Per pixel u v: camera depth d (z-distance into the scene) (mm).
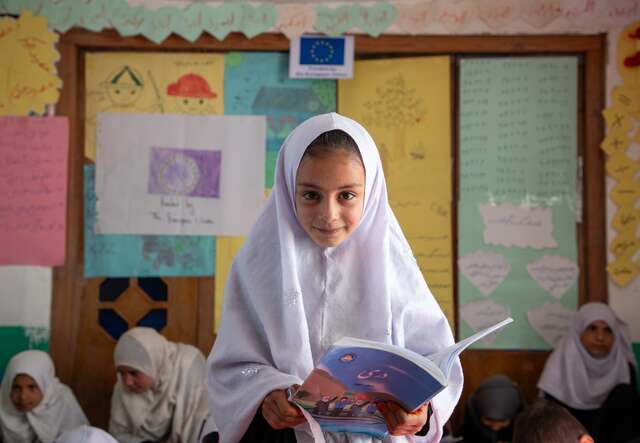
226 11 3850
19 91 3842
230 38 3859
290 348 1330
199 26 3846
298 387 1207
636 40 3785
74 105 3855
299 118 3889
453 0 3822
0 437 3533
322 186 1307
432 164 3848
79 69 3883
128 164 3869
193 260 3871
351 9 3836
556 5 3809
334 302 1385
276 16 3842
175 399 3518
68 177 3842
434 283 3824
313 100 3889
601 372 3641
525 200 3826
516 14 3816
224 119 3885
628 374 3654
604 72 3803
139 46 3859
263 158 3881
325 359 1151
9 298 3816
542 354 3795
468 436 3527
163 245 3867
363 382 1193
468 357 3822
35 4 3844
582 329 3656
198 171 3877
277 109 3889
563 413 1923
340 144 1329
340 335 1373
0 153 3830
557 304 3799
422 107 3857
